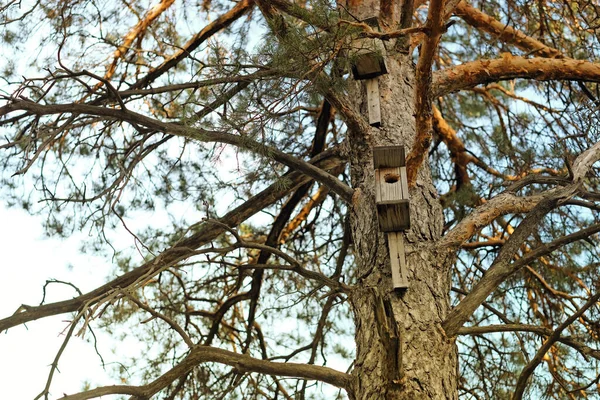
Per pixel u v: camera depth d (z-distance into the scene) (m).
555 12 8.02
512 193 5.59
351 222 5.54
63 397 4.83
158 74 7.13
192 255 5.75
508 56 6.54
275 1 4.96
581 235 5.09
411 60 6.39
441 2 4.00
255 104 4.98
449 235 5.20
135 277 6.37
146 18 7.43
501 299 7.22
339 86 5.25
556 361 6.89
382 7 6.20
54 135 5.83
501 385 6.74
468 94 8.66
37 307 6.06
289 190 6.79
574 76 6.59
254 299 7.66
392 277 4.86
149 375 7.21
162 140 6.53
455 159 8.12
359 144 5.71
